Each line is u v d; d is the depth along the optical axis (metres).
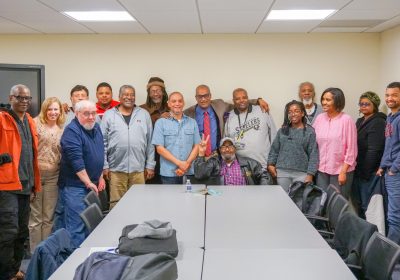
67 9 3.76
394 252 1.87
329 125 4.13
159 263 1.65
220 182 4.09
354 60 5.15
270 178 4.27
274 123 5.04
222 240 2.32
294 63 5.18
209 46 5.20
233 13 3.95
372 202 4.14
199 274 1.85
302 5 3.59
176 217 2.79
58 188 3.79
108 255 1.71
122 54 5.23
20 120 3.16
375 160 4.23
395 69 4.70
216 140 4.58
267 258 2.04
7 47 5.24
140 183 4.23
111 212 2.92
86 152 3.49
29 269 1.95
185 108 5.25
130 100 4.16
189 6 3.64
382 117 4.26
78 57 5.25
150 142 4.30
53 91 5.30
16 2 3.51
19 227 3.26
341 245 2.56
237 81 5.23
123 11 3.86
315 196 3.50
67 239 2.23
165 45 5.21
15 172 3.04
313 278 1.81
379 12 3.89
